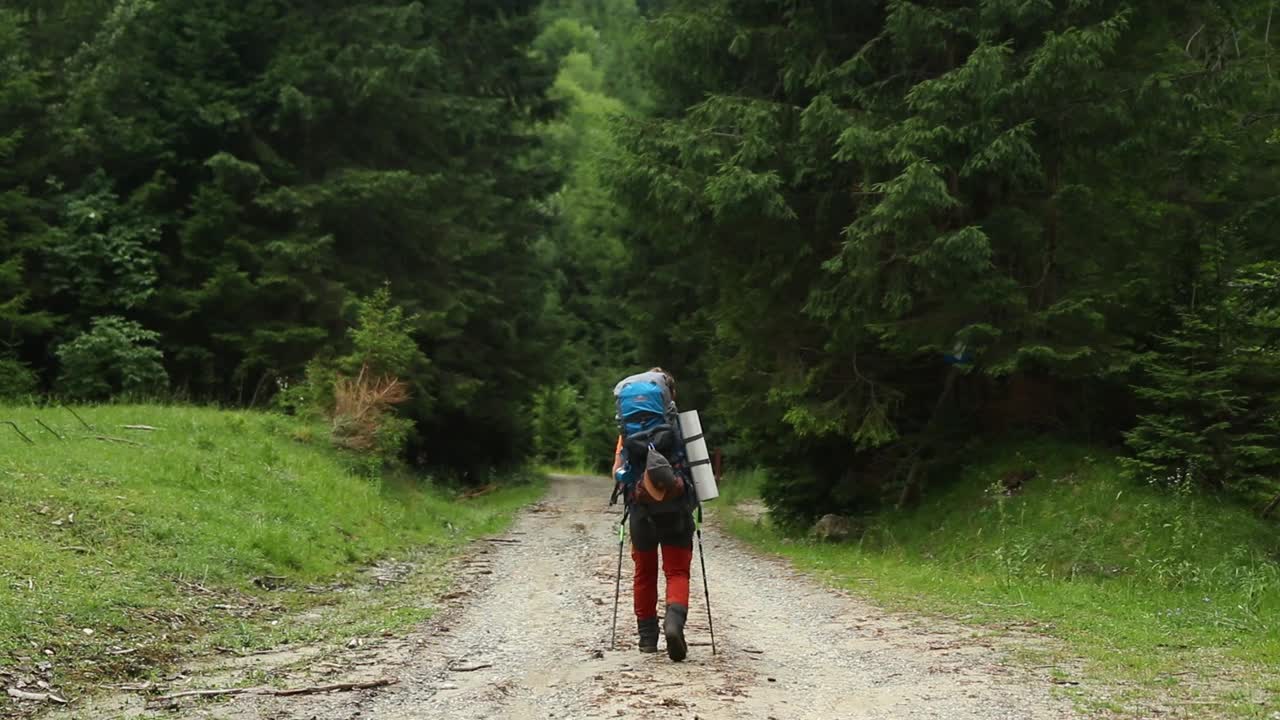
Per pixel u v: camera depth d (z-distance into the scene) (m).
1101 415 14.81
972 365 14.12
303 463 15.55
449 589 10.55
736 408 16.70
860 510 16.80
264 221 22.69
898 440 15.83
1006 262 14.16
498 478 31.83
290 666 6.68
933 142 12.83
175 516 10.43
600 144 16.62
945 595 10.45
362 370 19.17
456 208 24.66
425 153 25.42
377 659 6.94
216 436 15.09
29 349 21.39
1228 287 12.38
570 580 11.09
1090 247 13.74
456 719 5.34
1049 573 11.91
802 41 14.93
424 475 26.39
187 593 8.56
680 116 18.78
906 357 15.12
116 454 12.38
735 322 16.64
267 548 10.67
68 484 10.44
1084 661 6.93
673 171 14.97
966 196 14.02
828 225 15.23
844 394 15.48
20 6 22.89
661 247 16.94
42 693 5.67
